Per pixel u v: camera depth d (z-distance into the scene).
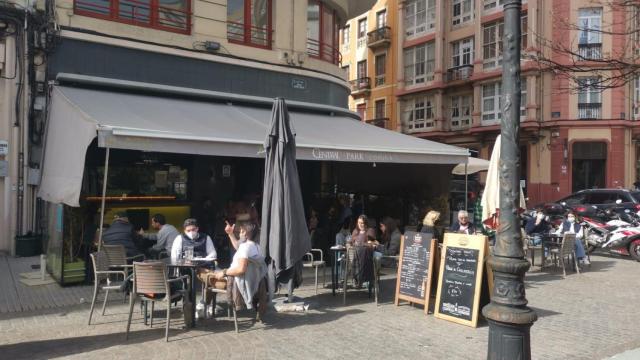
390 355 5.29
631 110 25.73
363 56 39.19
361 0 16.91
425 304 7.00
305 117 12.79
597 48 23.81
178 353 5.26
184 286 6.39
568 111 25.73
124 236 7.88
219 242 11.55
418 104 34.06
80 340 5.67
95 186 10.54
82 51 10.45
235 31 12.57
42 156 10.45
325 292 8.39
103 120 7.59
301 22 13.60
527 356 3.77
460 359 5.20
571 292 8.62
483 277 6.54
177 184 11.84
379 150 9.64
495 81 28.56
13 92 11.14
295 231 6.81
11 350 5.30
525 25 26.31
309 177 14.06
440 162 10.49
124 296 7.68
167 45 11.31
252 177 13.11
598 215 16.53
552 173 26.16
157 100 10.77
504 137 3.94
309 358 5.17
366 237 7.89
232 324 6.40
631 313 7.18
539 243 11.52
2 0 10.70
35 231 11.34
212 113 10.62
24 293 7.83
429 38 32.94
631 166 25.73
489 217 8.48
